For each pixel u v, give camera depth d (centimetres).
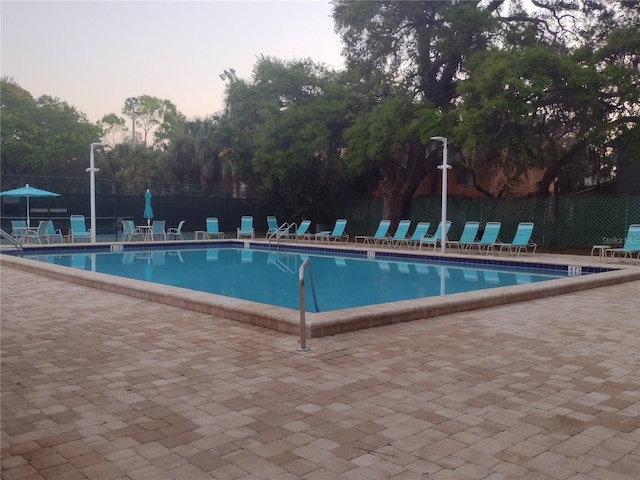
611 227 1449
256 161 1933
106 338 484
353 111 1827
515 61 1242
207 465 244
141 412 308
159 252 1580
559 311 622
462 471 237
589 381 364
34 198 1900
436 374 379
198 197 2102
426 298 626
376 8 1600
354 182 2050
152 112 4344
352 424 290
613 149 1545
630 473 235
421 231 1509
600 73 1216
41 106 2881
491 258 1227
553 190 1769
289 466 242
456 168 1900
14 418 300
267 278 1055
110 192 2122
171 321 557
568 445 263
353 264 1293
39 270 925
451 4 1533
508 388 350
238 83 2078
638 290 790
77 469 240
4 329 520
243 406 317
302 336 443
